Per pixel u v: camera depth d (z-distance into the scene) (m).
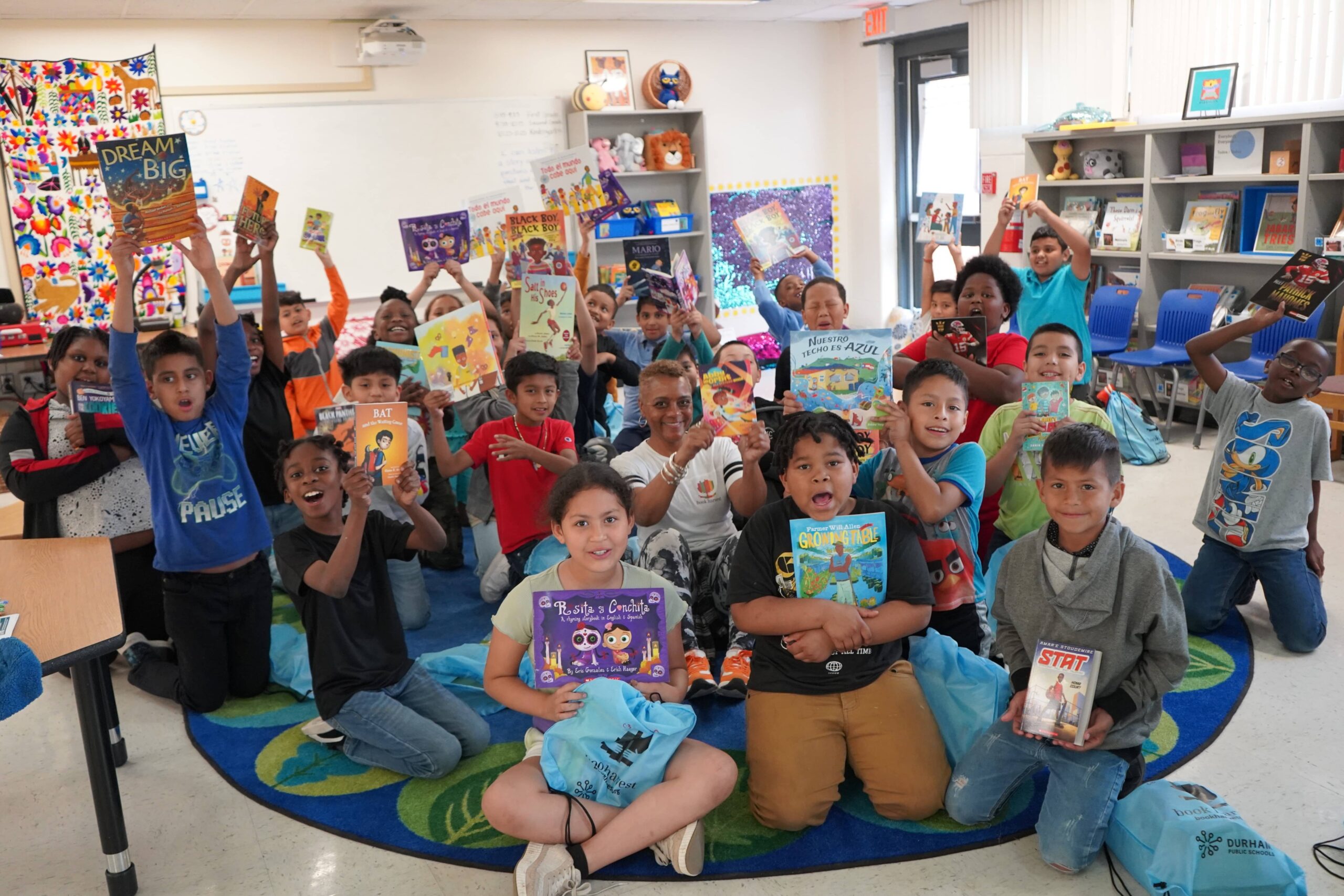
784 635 2.35
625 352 4.85
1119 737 2.11
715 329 4.59
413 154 7.18
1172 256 5.62
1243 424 3.02
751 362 2.95
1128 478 4.70
